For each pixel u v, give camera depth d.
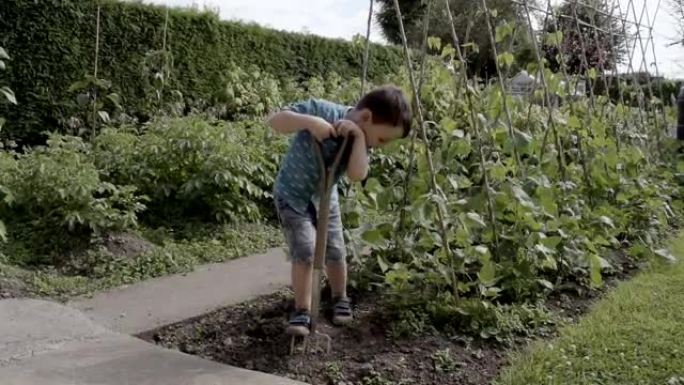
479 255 3.12
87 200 4.62
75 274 4.15
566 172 4.73
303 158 2.76
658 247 4.82
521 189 3.62
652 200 5.02
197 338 2.97
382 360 2.71
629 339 2.94
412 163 3.49
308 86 9.86
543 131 5.20
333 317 3.02
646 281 3.96
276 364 2.66
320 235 2.66
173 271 4.23
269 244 5.12
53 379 2.34
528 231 3.60
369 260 3.61
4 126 6.64
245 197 5.65
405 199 3.46
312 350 2.76
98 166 5.43
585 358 2.72
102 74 7.46
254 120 7.65
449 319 3.12
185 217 5.44
